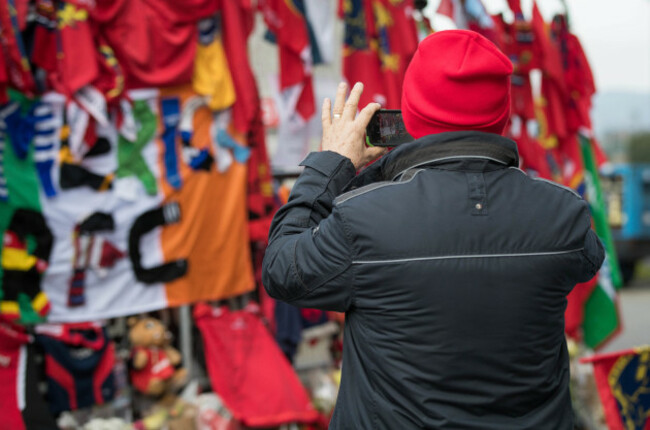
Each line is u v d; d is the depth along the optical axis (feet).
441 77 4.01
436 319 3.80
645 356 8.10
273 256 4.21
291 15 11.19
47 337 9.20
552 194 4.18
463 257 3.86
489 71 3.94
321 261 3.98
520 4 12.55
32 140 9.17
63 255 9.46
